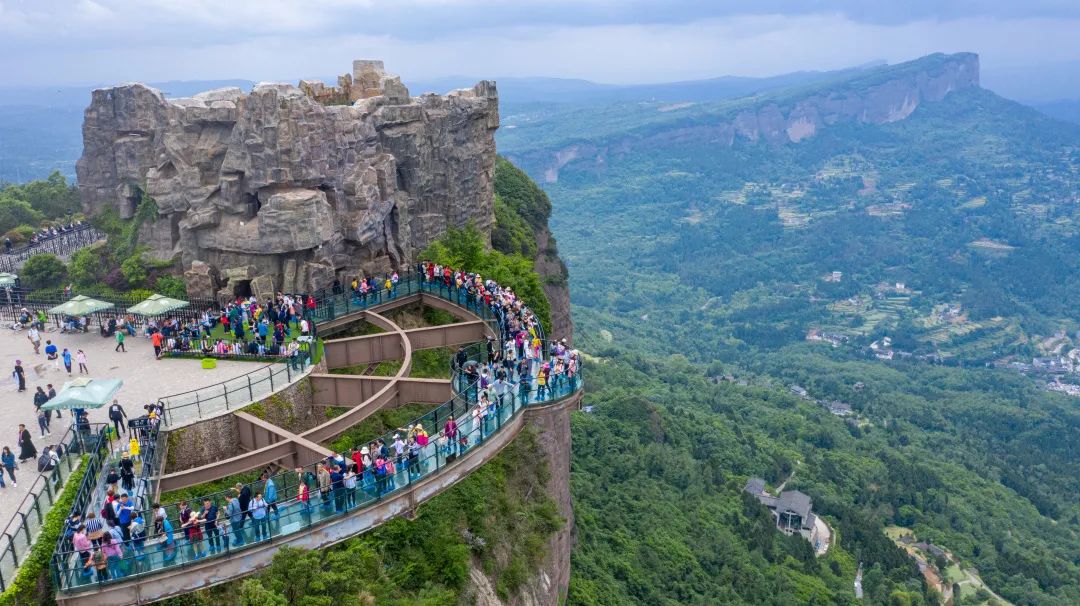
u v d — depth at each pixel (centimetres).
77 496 3422
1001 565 13288
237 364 5103
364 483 3603
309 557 3319
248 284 6469
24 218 9469
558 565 7056
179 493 3938
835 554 12181
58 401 3838
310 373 4975
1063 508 17050
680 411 16788
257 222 6362
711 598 9256
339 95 8644
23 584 3008
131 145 7931
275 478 3891
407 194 7919
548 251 14038
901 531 14088
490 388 4294
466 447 3997
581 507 10225
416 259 7888
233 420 4359
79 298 5600
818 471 15762
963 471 17325
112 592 3058
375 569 4172
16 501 3475
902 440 19762
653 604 8856
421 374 6322
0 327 5928
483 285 6494
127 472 3584
